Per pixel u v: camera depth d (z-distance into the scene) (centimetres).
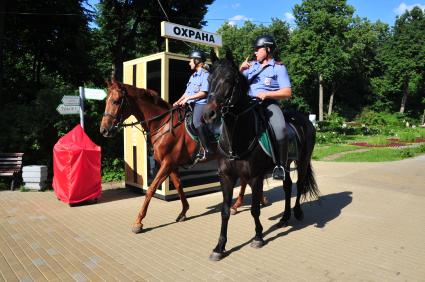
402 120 4416
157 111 598
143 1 2169
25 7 1359
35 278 396
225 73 392
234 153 432
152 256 459
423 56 4978
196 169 803
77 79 1567
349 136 2608
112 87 559
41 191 844
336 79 4259
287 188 581
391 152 1638
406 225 592
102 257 455
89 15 1567
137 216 593
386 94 5259
